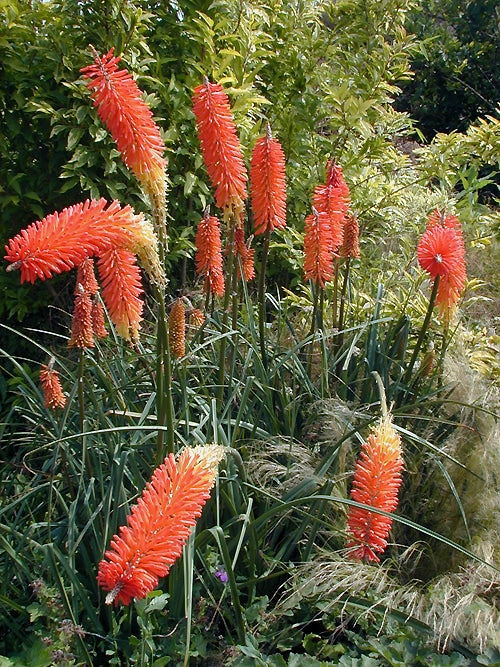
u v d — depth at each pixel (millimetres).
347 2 6094
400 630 2396
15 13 4629
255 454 2938
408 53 6430
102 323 2943
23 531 2859
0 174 4984
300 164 5820
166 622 2480
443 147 6051
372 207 5895
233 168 2455
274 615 2500
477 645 2375
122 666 2430
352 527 2158
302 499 2289
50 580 2604
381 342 3830
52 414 3014
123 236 1582
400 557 2725
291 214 5785
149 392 3312
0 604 2498
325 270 3316
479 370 3742
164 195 1932
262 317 3291
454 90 10562
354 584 2436
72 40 4805
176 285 5715
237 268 3248
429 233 3047
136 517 1447
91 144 4723
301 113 5582
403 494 3059
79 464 2916
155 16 5176
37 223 1510
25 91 4848
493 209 7660
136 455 2830
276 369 3145
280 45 5766
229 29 5188
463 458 3023
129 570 1378
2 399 4297
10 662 2250
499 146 5906
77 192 5160
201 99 2379
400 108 11148
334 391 3520
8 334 5219
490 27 10648
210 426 2807
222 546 2246
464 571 2686
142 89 5141
